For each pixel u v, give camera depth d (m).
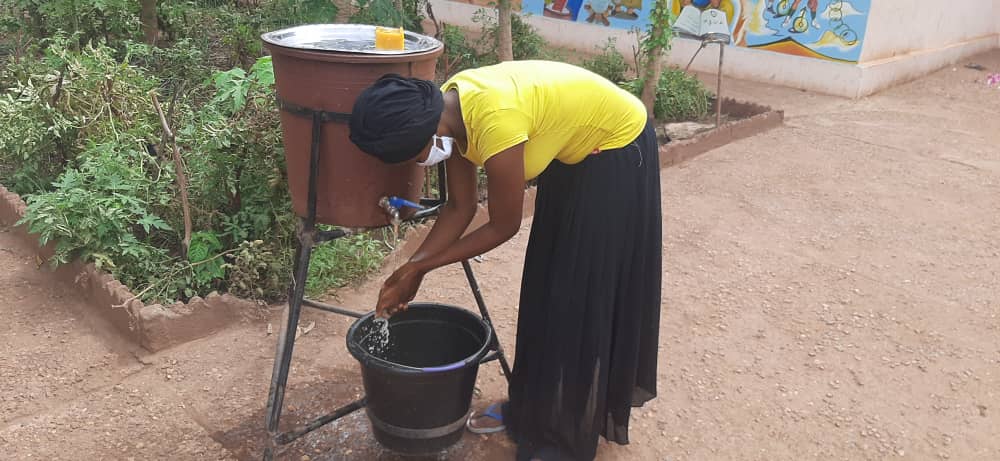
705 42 6.67
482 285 3.95
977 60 9.67
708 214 4.95
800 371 3.33
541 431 2.60
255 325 3.46
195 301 3.34
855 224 4.84
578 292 2.38
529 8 10.27
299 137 2.23
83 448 2.70
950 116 7.36
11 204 4.18
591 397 2.51
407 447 2.56
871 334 3.62
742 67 8.77
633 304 2.49
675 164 5.88
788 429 2.96
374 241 4.04
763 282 4.09
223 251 3.72
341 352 3.31
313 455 2.70
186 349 3.27
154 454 2.68
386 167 2.26
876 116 7.30
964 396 3.18
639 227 2.39
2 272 3.83
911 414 3.06
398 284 2.30
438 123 1.94
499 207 2.13
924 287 4.06
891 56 8.41
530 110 2.06
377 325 2.59
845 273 4.20
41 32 6.62
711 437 2.91
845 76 8.01
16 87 4.93
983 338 3.60
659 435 2.90
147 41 6.57
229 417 2.89
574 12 9.81
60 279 3.75
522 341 2.59
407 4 7.27
